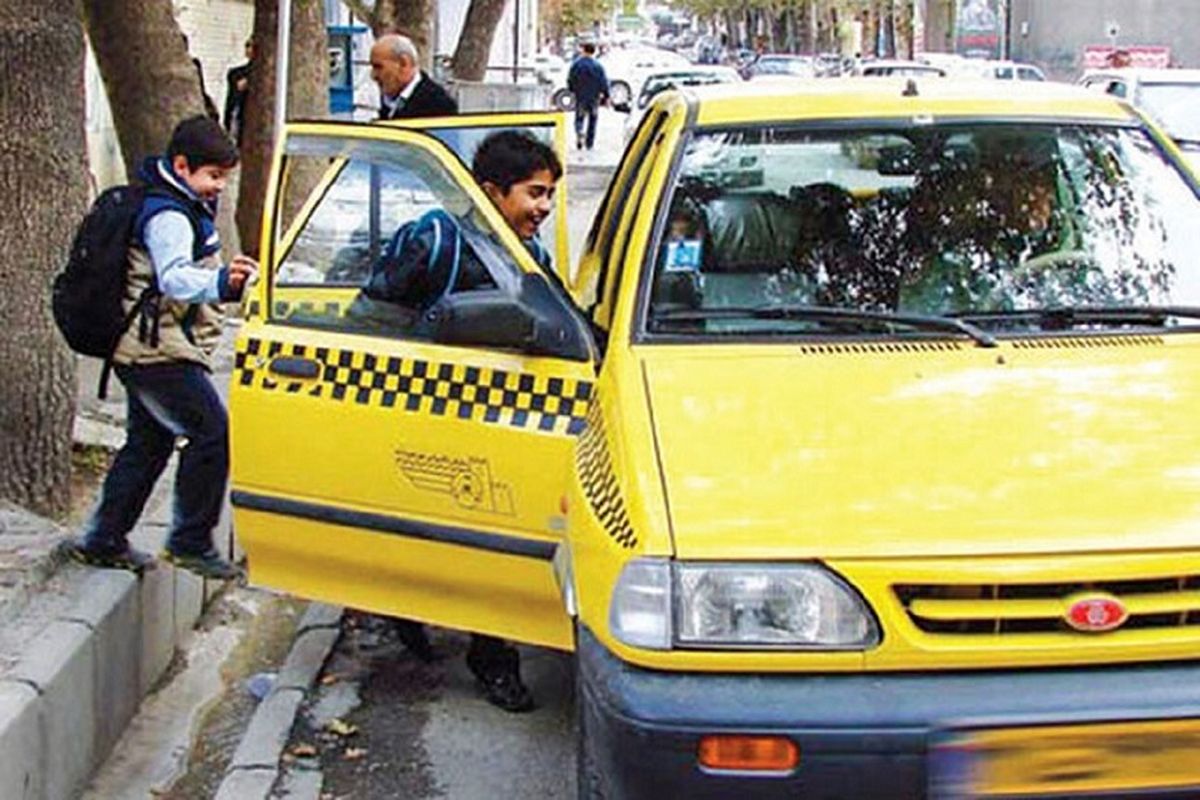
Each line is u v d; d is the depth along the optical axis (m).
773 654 3.41
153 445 5.56
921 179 4.85
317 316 5.29
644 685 3.42
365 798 4.93
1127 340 4.37
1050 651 3.38
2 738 4.15
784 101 5.05
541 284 4.79
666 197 4.76
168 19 9.47
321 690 5.77
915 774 3.33
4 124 6.14
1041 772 3.34
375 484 5.05
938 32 59.38
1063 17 45.19
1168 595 3.43
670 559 3.48
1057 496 3.57
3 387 6.22
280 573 5.36
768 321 4.48
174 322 5.41
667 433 3.88
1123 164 4.93
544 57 62.03
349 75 19.39
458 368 4.92
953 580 3.40
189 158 5.27
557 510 4.72
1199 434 3.83
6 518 5.90
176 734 5.53
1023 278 4.66
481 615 5.05
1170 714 3.34
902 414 3.92
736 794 3.34
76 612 5.15
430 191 5.16
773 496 3.61
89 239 5.32
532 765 5.15
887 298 4.61
